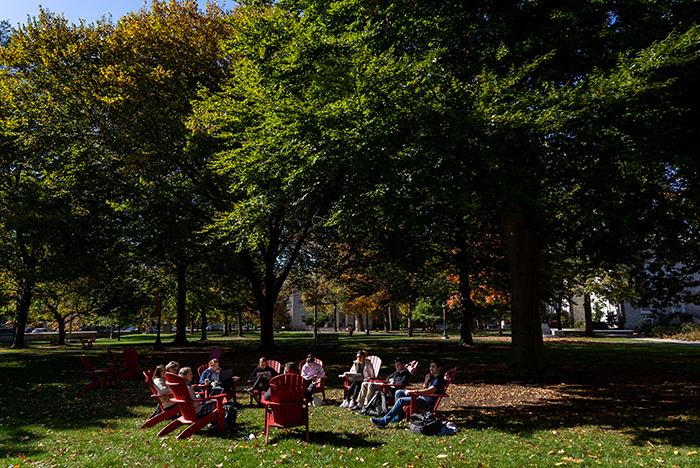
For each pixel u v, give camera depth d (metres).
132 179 16.66
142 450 6.11
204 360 18.44
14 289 28.03
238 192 17.47
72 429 7.37
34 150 17.36
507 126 8.57
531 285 12.64
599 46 10.30
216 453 5.93
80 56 17.81
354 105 9.01
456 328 59.12
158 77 16.97
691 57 7.73
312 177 10.53
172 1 18.92
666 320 39.25
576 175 9.62
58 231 16.36
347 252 24.97
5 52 18.17
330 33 11.41
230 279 27.03
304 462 5.53
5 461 5.68
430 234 18.52
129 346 28.95
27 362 17.75
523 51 10.05
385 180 9.16
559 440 6.38
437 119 8.77
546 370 12.41
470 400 9.58
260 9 14.66
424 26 10.67
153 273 28.50
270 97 11.89
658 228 12.38
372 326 70.94
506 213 9.96
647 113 8.19
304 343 32.19
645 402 8.89
